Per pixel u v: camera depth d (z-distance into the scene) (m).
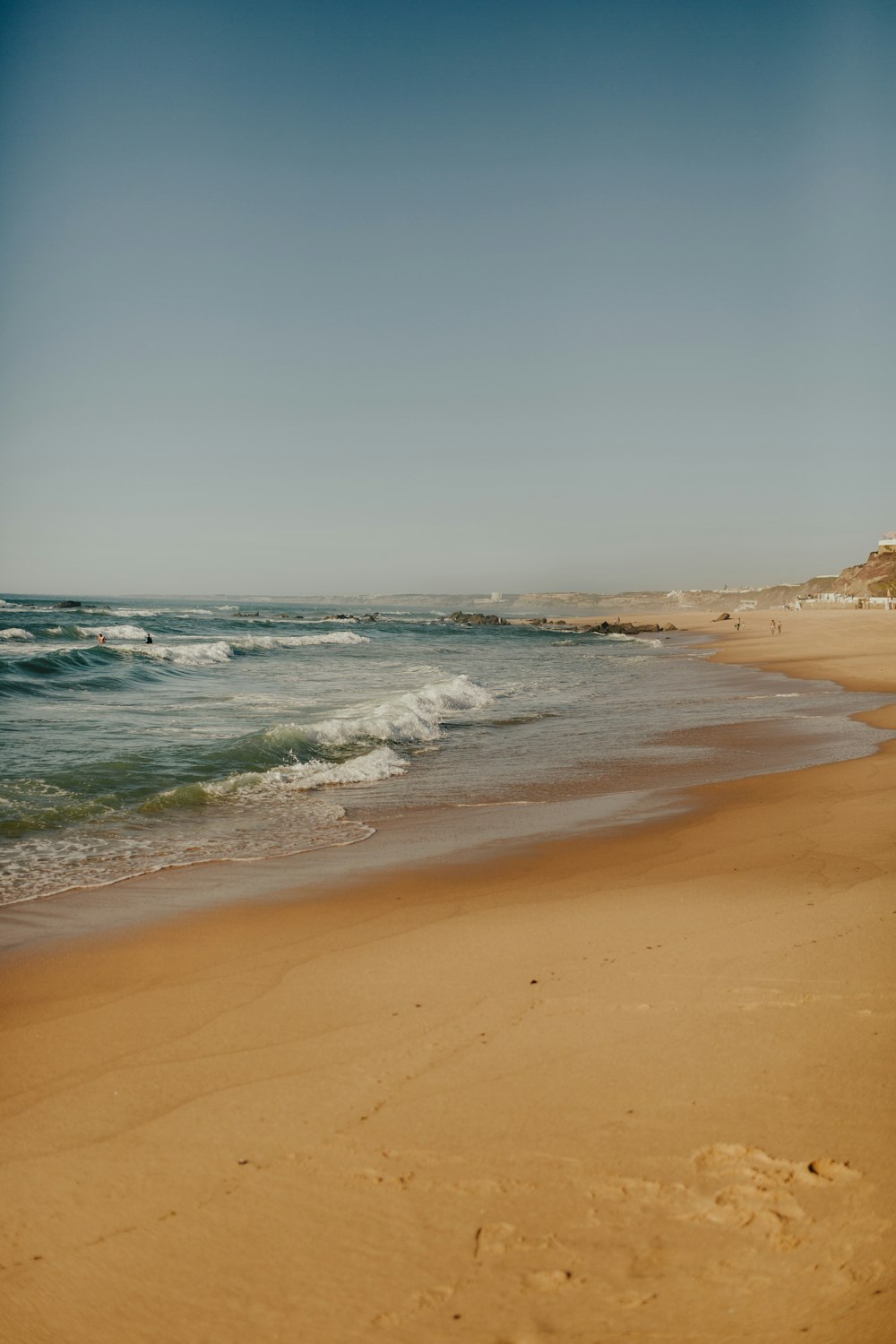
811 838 8.05
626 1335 2.24
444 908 6.41
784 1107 3.28
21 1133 3.40
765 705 21.53
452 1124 3.30
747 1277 2.41
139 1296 2.51
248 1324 2.38
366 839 8.84
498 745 15.20
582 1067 3.70
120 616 70.81
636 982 4.66
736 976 4.66
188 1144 3.26
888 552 147.25
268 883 7.24
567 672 33.28
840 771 11.84
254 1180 3.01
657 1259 2.51
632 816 9.74
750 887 6.54
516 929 5.79
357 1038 4.14
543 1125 3.25
